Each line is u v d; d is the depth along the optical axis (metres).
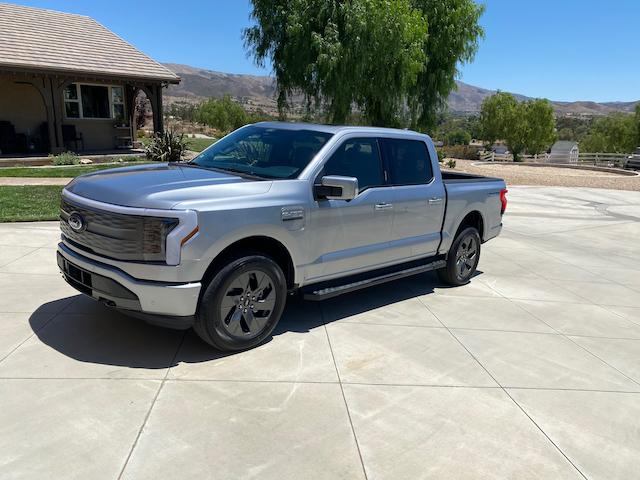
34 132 19.23
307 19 16.75
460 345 4.77
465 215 6.46
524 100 59.06
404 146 5.69
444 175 7.55
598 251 9.63
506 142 59.12
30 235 7.73
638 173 30.50
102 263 3.94
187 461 2.88
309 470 2.88
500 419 3.55
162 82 20.67
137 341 4.34
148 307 3.79
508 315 5.72
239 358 4.17
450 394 3.85
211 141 32.75
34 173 14.23
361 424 3.36
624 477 3.04
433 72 21.86
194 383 3.71
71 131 19.69
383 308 5.67
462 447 3.20
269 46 18.27
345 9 16.31
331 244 4.83
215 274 3.96
